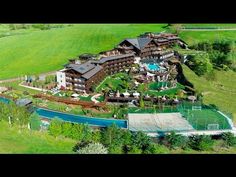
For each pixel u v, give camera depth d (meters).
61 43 162.50
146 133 91.50
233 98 111.12
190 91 116.56
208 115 100.75
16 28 188.12
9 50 154.75
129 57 138.38
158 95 113.81
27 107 104.56
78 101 108.62
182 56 140.50
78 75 116.19
